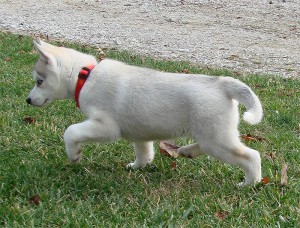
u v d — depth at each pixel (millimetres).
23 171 1820
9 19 4680
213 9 5395
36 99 1849
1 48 3242
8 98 2404
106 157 1972
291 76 3164
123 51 3527
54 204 1660
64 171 1858
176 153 1970
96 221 1593
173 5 5578
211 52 3789
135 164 1922
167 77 1765
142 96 1750
